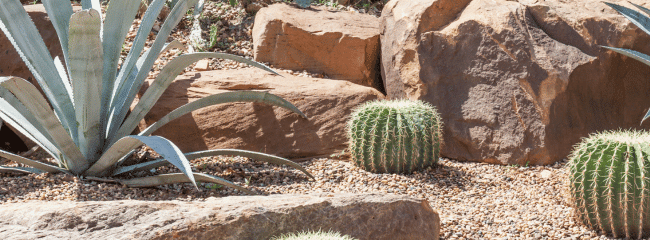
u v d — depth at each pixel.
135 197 3.24
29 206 2.30
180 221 2.17
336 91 4.59
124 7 3.26
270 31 5.26
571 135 4.32
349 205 2.51
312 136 4.34
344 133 4.37
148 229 2.10
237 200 2.50
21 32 3.13
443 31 4.56
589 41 4.37
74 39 2.85
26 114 3.37
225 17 6.07
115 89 3.58
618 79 4.45
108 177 3.55
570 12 4.49
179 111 3.64
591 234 2.99
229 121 4.34
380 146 3.82
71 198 3.08
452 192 3.68
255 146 4.29
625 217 2.78
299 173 3.96
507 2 4.65
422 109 3.93
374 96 4.62
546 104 4.25
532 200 3.57
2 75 4.69
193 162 4.11
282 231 2.33
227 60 5.31
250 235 2.26
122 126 3.55
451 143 4.41
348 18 5.60
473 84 4.43
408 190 3.63
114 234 2.06
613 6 3.28
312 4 6.34
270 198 2.57
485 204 3.51
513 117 4.27
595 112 4.45
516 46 4.38
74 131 3.45
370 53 5.20
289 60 5.26
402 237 2.56
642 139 2.79
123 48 5.19
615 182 2.76
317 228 2.39
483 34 4.46
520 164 4.20
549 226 3.14
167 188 3.44
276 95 4.07
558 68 4.28
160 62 5.09
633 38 4.28
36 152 4.18
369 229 2.48
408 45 4.61
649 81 4.45
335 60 5.21
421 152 3.90
